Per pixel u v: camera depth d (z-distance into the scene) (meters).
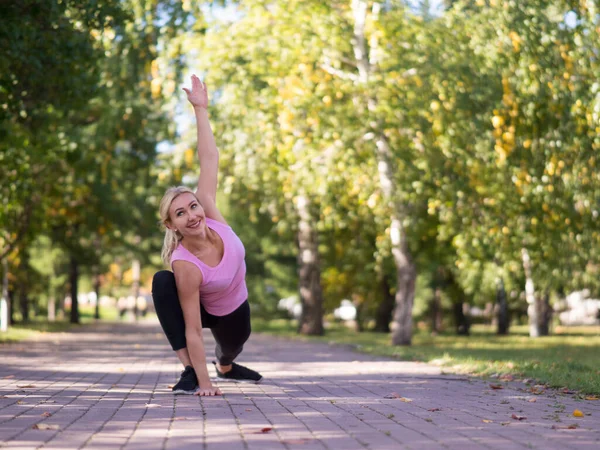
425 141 21.36
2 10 15.56
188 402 7.56
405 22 21.14
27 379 10.42
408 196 22.53
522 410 7.09
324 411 6.95
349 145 22.47
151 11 23.34
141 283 86.25
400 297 24.88
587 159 19.02
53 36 16.47
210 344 22.30
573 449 4.96
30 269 43.25
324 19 22.52
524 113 18.81
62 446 5.05
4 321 30.58
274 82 22.83
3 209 25.16
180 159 27.31
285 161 24.48
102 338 27.34
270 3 23.80
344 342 24.75
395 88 21.03
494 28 19.22
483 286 38.06
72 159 25.81
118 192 41.22
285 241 47.50
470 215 22.61
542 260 25.05
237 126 26.30
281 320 56.22
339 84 22.45
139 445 5.10
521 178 19.97
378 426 6.01
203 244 7.93
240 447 5.05
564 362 13.45
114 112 28.88
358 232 37.41
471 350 20.66
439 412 6.90
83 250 46.06
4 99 17.55
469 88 19.88
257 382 9.96
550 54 18.19
